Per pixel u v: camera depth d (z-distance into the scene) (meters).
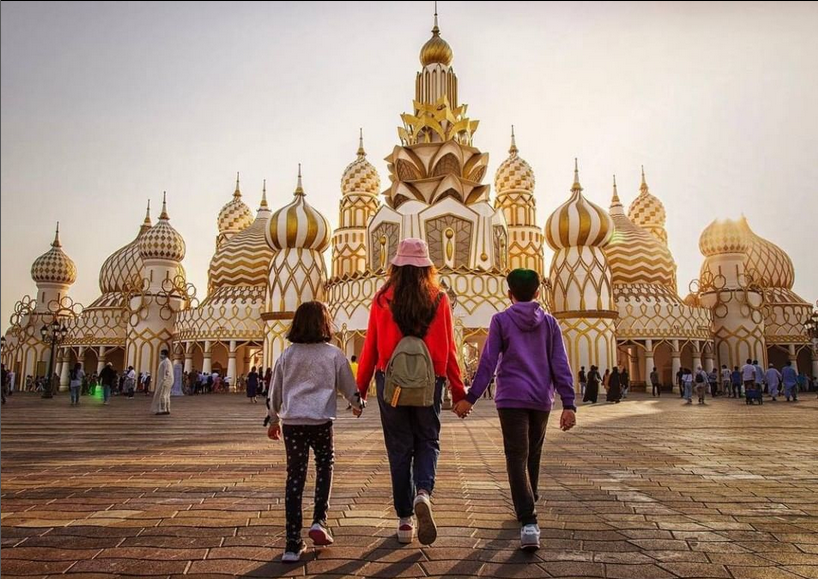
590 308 42.97
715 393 36.56
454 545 4.56
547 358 5.01
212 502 6.02
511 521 5.27
